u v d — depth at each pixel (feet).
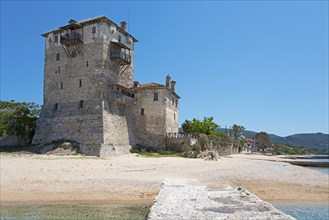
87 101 154.40
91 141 143.02
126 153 150.20
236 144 257.96
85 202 58.08
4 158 115.96
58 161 106.83
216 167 97.30
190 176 80.07
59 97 164.66
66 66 165.89
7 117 160.35
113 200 59.57
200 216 24.36
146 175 80.69
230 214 24.95
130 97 171.63
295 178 84.94
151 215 24.88
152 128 168.96
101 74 154.40
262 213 25.22
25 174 78.48
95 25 159.63
